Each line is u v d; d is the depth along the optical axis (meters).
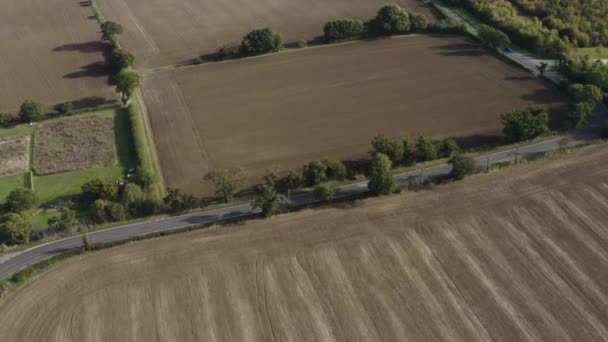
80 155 90.00
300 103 103.44
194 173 85.06
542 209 74.25
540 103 100.56
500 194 77.12
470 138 91.44
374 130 94.56
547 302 61.16
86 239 69.56
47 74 115.62
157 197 79.44
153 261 68.00
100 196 78.25
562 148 86.69
